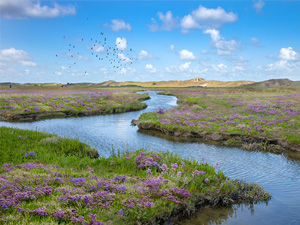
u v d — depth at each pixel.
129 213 7.96
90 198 8.44
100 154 18.39
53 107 43.97
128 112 46.97
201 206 10.13
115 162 13.79
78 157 15.38
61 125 31.44
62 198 8.21
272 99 55.47
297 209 10.24
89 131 27.61
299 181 13.56
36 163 12.98
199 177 11.77
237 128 26.23
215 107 47.00
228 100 57.94
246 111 39.31
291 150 20.28
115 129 29.25
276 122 28.72
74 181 9.94
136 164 13.55
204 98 65.00
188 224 8.78
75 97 56.53
